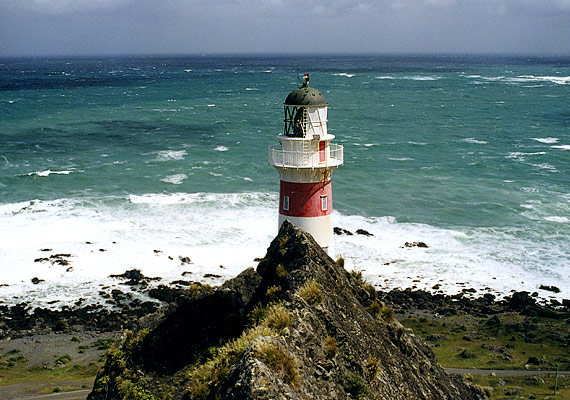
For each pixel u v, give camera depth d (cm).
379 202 7069
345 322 1481
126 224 6097
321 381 1273
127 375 1612
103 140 11150
